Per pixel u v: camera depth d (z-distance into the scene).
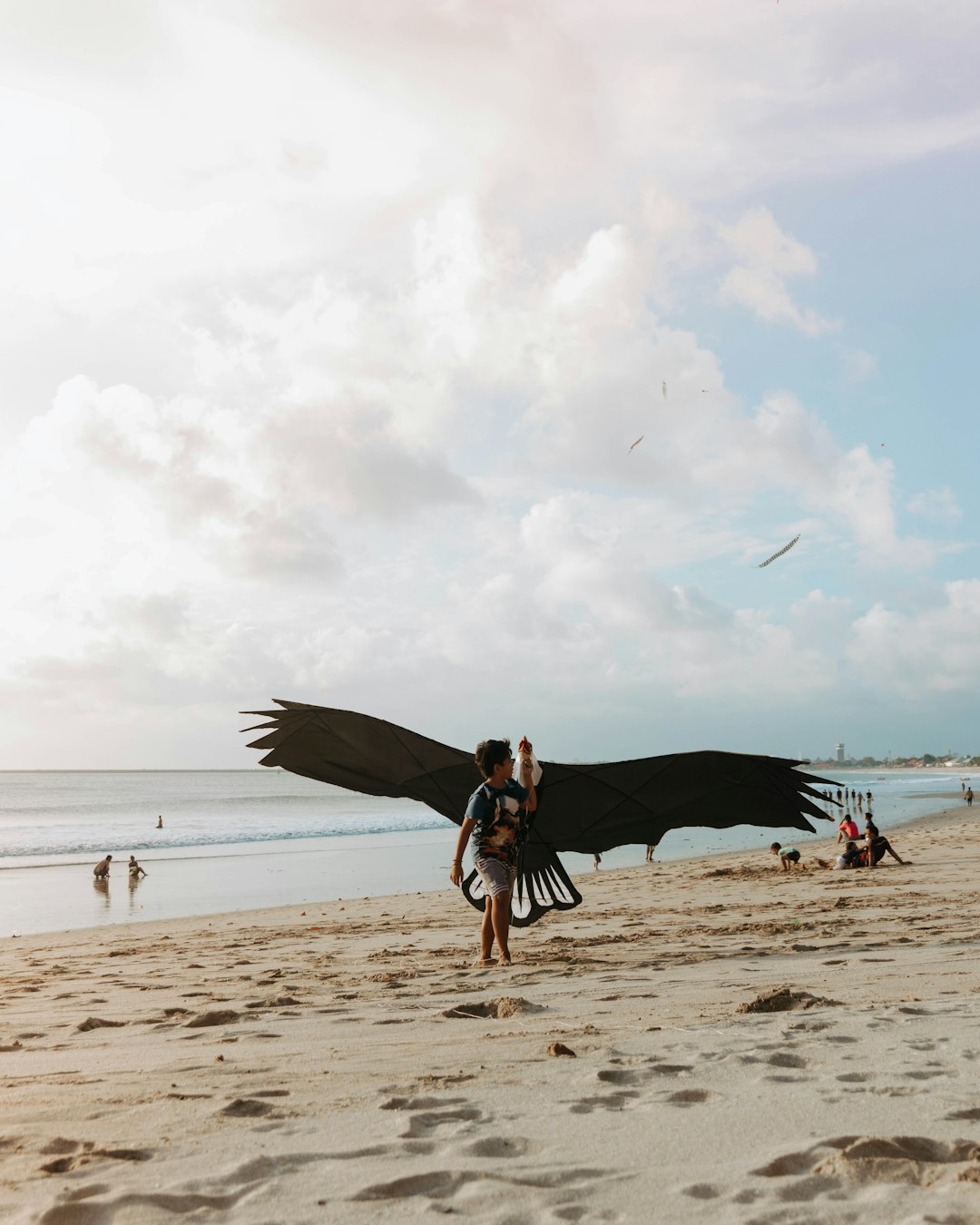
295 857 32.00
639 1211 1.79
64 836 45.22
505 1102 2.68
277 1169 2.09
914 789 112.38
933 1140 2.19
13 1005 6.14
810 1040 3.47
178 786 142.50
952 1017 3.90
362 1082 3.05
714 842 37.75
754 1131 2.31
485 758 6.99
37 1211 1.84
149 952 10.05
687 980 5.69
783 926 8.88
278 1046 3.90
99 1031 4.71
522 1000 4.73
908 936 7.61
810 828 7.75
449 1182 1.99
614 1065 3.16
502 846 7.00
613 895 15.47
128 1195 1.90
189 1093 2.93
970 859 19.39
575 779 7.63
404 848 36.00
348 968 7.41
